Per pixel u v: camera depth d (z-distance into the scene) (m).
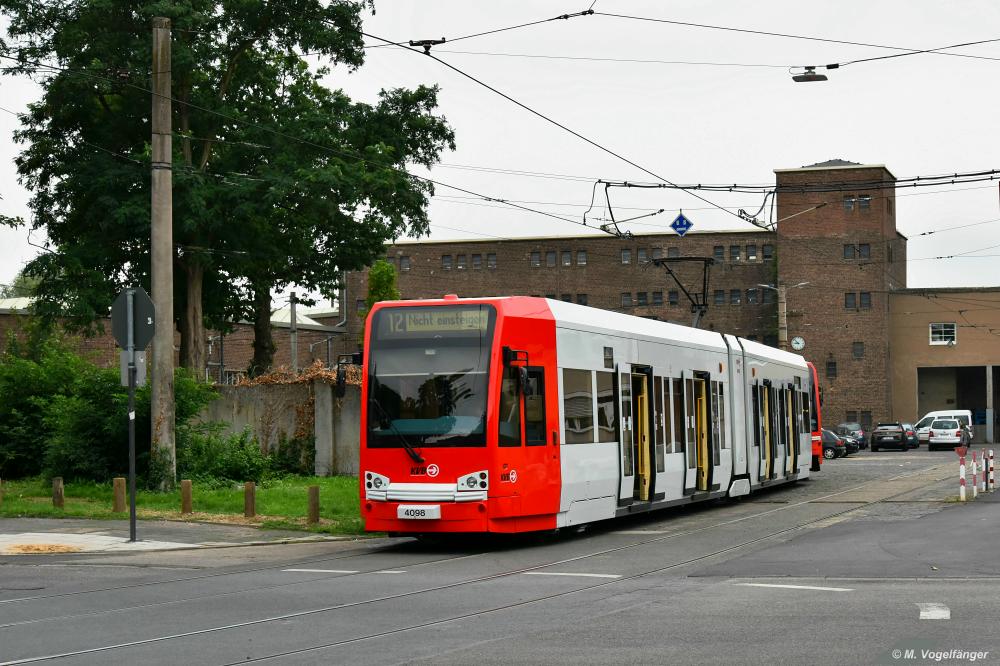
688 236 100.81
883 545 17.53
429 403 18.33
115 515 23.05
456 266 105.69
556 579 14.27
